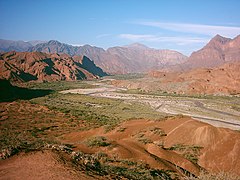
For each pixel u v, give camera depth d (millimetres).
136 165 18594
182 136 29141
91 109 81125
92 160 15898
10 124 47500
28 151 15719
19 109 59500
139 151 22438
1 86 103188
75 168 13555
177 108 90562
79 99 105312
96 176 13164
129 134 34156
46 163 13719
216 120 72875
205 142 26984
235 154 24406
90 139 25531
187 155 25047
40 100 94125
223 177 14664
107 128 37562
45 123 49719
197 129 28750
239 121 72750
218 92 133000
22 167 13391
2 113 55406
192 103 102438
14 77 162125
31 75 182500
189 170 21562
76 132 40125
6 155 14977
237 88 136750
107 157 19781
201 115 79750
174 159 23000
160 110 86188
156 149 23859
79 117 58094
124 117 66500
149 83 156125
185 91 134750
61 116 56906
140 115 72250
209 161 24422
